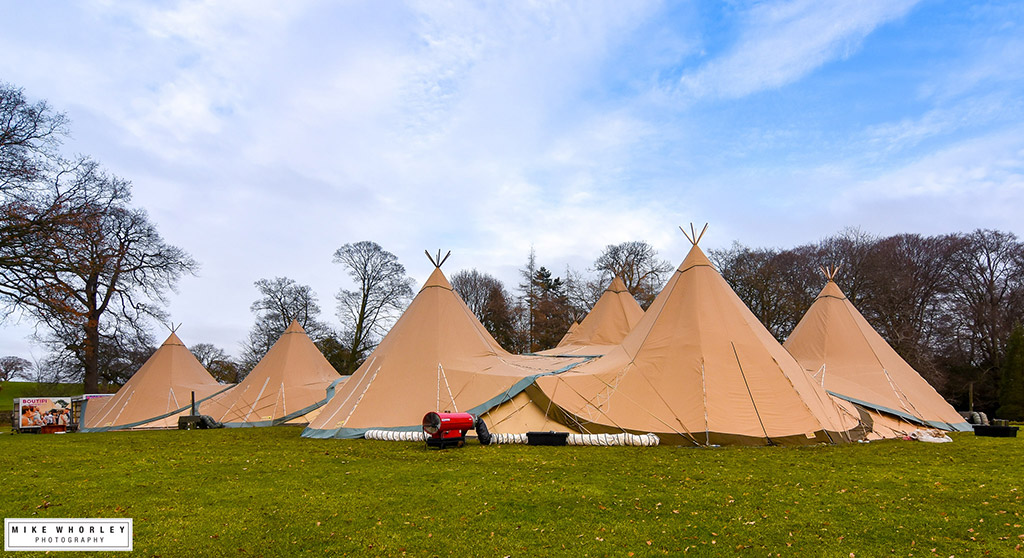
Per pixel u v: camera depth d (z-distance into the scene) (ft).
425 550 19.08
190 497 25.86
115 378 107.96
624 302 86.43
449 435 42.27
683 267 55.31
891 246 115.85
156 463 36.17
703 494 25.96
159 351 86.84
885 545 19.39
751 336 50.62
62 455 41.52
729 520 22.03
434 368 54.34
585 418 47.98
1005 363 101.81
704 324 50.78
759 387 47.47
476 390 51.96
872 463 35.12
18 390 139.44
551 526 21.35
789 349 70.18
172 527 21.44
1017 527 21.07
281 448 43.70
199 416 72.13
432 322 57.88
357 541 19.89
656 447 43.29
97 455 41.22
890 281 111.24
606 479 29.32
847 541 19.77
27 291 67.51
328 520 22.16
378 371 55.42
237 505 24.39
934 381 104.22
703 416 45.70
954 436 54.60
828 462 35.40
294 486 27.99
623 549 19.10
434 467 33.27
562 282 160.86
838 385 60.03
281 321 134.21
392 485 28.07
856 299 116.06
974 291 111.55
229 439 52.90
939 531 20.76
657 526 21.34
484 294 163.12
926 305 116.26
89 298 89.35
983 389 109.29
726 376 47.96
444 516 22.61
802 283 123.54
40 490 27.68
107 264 77.92
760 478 29.71
